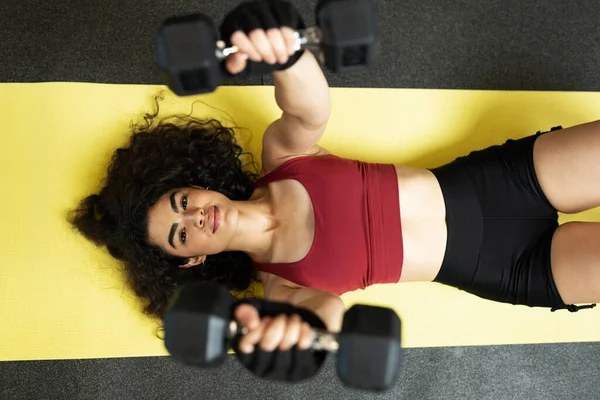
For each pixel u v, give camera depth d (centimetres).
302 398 160
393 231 127
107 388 158
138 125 153
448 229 131
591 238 129
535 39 166
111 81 160
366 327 79
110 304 151
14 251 151
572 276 129
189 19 81
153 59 161
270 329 81
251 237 132
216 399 159
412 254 130
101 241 144
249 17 85
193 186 135
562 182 130
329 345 83
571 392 163
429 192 133
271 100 157
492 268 133
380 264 127
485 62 165
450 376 162
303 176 128
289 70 106
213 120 150
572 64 165
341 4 80
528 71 165
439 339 154
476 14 166
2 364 157
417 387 161
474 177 134
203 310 79
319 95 114
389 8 165
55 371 157
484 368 163
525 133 158
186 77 82
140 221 128
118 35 161
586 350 164
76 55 160
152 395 158
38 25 161
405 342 153
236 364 159
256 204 134
